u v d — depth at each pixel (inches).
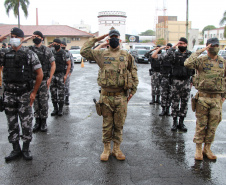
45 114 203.3
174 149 171.2
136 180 130.6
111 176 134.3
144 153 164.1
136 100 332.8
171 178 133.1
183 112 209.5
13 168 142.5
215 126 153.9
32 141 183.3
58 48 237.6
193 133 204.4
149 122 233.9
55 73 242.7
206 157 159.5
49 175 135.2
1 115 253.9
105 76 142.6
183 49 196.1
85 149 169.8
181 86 202.7
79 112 266.8
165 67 246.5
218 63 149.6
